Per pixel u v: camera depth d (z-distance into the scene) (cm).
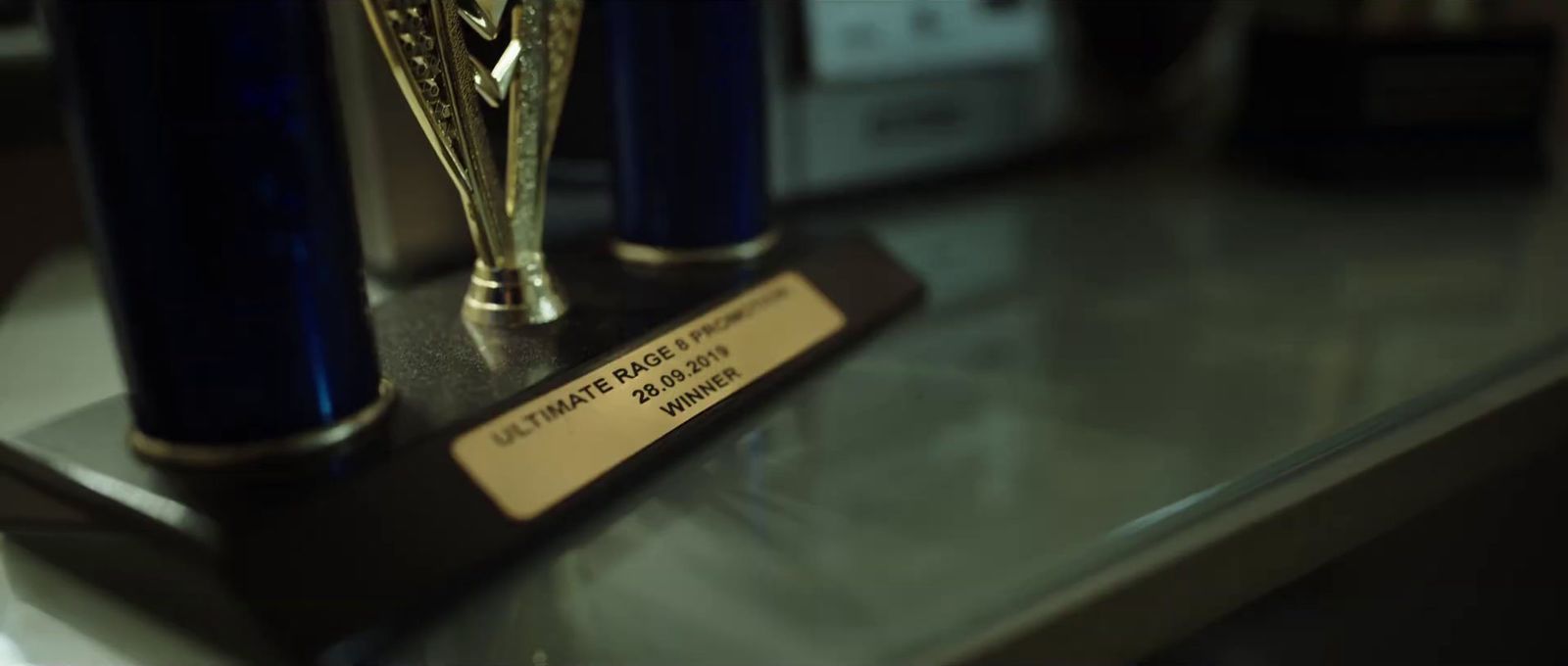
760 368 34
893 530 26
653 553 25
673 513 27
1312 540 28
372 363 26
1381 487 30
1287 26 62
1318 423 31
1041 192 60
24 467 25
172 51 21
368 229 41
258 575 21
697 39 36
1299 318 41
